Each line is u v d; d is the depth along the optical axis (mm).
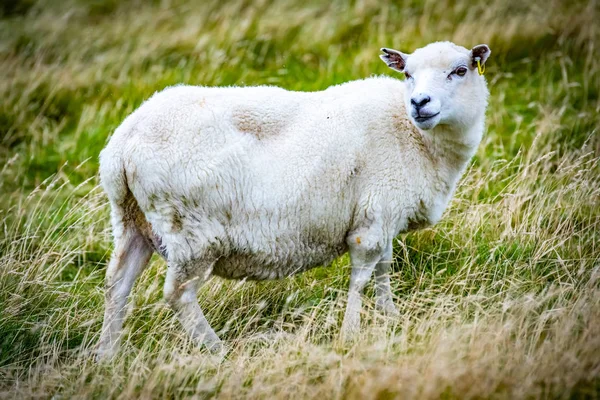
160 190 14398
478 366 12422
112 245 20516
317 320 15344
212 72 28938
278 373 13273
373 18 31500
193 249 14734
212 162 14359
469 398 11992
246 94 15070
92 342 15891
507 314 14195
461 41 29031
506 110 25156
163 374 13695
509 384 12227
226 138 14492
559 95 25328
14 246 17484
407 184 15070
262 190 14609
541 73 26875
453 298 15445
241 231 14797
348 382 12984
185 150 14328
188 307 14992
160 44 31562
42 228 20453
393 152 14992
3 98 28078
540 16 29953
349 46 30219
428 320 14609
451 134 15086
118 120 26547
